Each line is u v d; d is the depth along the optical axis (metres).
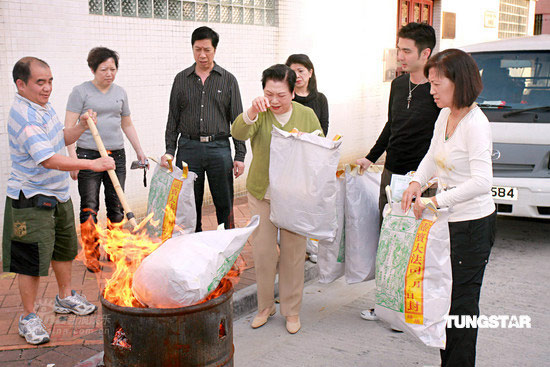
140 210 6.26
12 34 4.79
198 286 2.44
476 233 2.95
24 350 3.41
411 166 3.89
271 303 4.07
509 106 5.78
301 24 8.12
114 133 4.78
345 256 4.07
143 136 6.12
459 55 2.82
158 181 4.04
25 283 3.49
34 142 3.26
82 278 4.57
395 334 3.91
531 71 5.96
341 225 4.02
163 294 2.43
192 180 3.88
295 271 3.89
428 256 3.03
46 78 3.31
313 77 4.98
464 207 2.95
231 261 2.68
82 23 5.34
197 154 4.65
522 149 5.48
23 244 3.43
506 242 6.05
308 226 3.59
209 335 2.53
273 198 3.60
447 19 12.20
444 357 3.11
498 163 5.58
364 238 4.00
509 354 3.60
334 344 3.75
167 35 6.20
